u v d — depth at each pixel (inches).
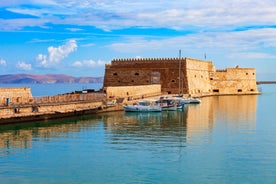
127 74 4628.4
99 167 1365.7
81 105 2704.2
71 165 1386.6
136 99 3484.3
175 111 3085.6
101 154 1534.2
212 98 4702.3
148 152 1562.5
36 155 1523.1
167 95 4114.2
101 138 1847.9
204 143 1728.6
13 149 1619.1
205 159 1457.9
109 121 2452.0
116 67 4677.7
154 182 1214.9
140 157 1486.2
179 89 4284.0
